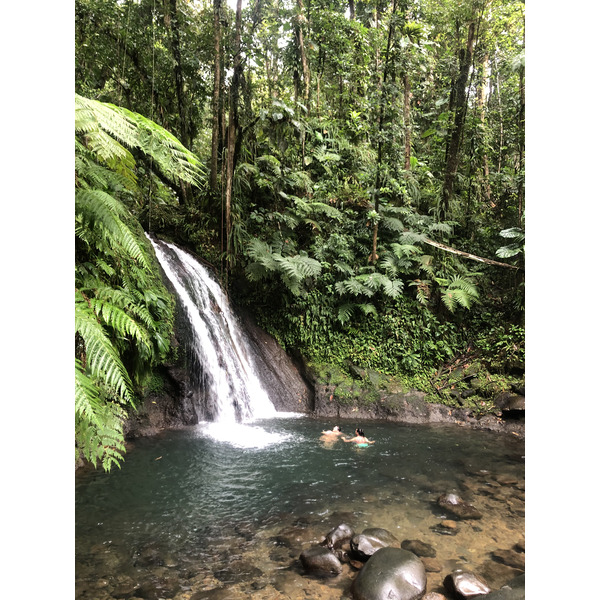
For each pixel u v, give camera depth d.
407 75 8.95
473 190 10.24
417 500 4.05
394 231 8.91
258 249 7.70
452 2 8.77
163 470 4.68
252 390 7.38
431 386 7.41
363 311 8.11
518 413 6.61
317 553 2.96
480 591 2.57
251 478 4.51
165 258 7.67
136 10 8.25
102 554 3.07
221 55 7.87
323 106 11.02
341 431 6.31
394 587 2.55
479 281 8.43
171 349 6.27
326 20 9.72
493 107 11.44
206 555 3.08
